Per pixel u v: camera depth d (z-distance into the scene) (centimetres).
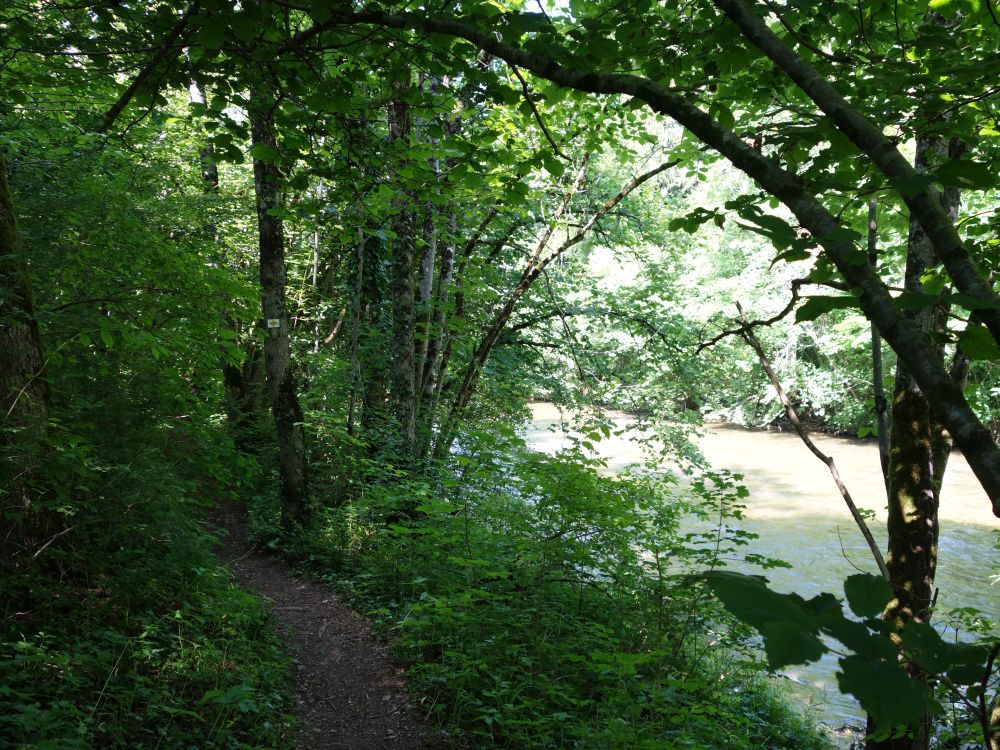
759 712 692
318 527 937
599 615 631
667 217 1323
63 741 314
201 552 613
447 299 1181
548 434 2370
